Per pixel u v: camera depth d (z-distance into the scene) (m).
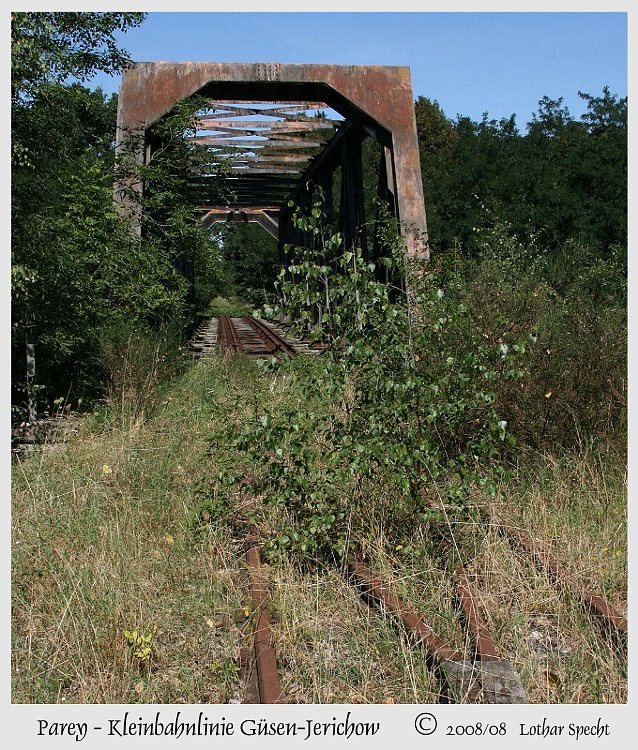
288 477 5.41
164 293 11.96
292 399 6.52
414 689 3.58
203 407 8.89
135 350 10.13
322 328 5.60
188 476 6.87
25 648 4.17
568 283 9.18
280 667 3.93
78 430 8.38
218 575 4.95
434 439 6.18
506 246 9.65
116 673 3.93
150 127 13.62
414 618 4.18
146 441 7.70
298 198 28.33
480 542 5.14
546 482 6.29
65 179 10.77
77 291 10.16
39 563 5.00
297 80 13.68
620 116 23.89
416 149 13.73
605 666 3.81
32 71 9.15
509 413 6.87
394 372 5.50
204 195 15.31
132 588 4.64
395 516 5.45
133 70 13.52
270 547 5.05
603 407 6.99
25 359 9.36
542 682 3.77
